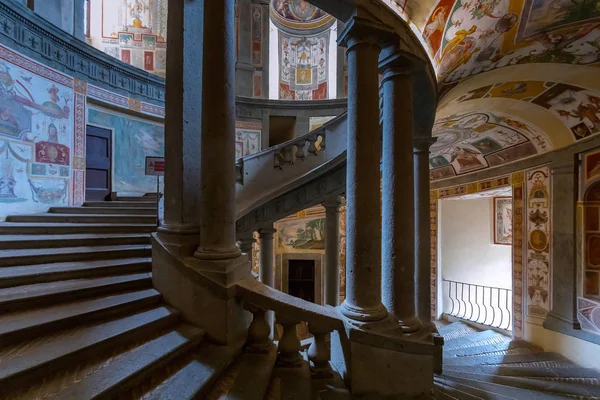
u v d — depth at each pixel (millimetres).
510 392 3463
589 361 5648
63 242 3539
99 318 2328
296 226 10562
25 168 5352
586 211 6000
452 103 5230
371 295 2541
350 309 2562
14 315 2160
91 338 2023
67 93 6152
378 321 2484
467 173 9398
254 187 5156
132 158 7750
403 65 2799
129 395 1790
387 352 2453
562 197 6324
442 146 8398
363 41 2523
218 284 2467
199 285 2521
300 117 10141
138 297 2605
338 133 5332
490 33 3498
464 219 11477
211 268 2508
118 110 7465
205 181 2576
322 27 11320
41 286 2586
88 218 4613
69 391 1608
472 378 4250
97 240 3648
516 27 3461
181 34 2828
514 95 5336
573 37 3635
